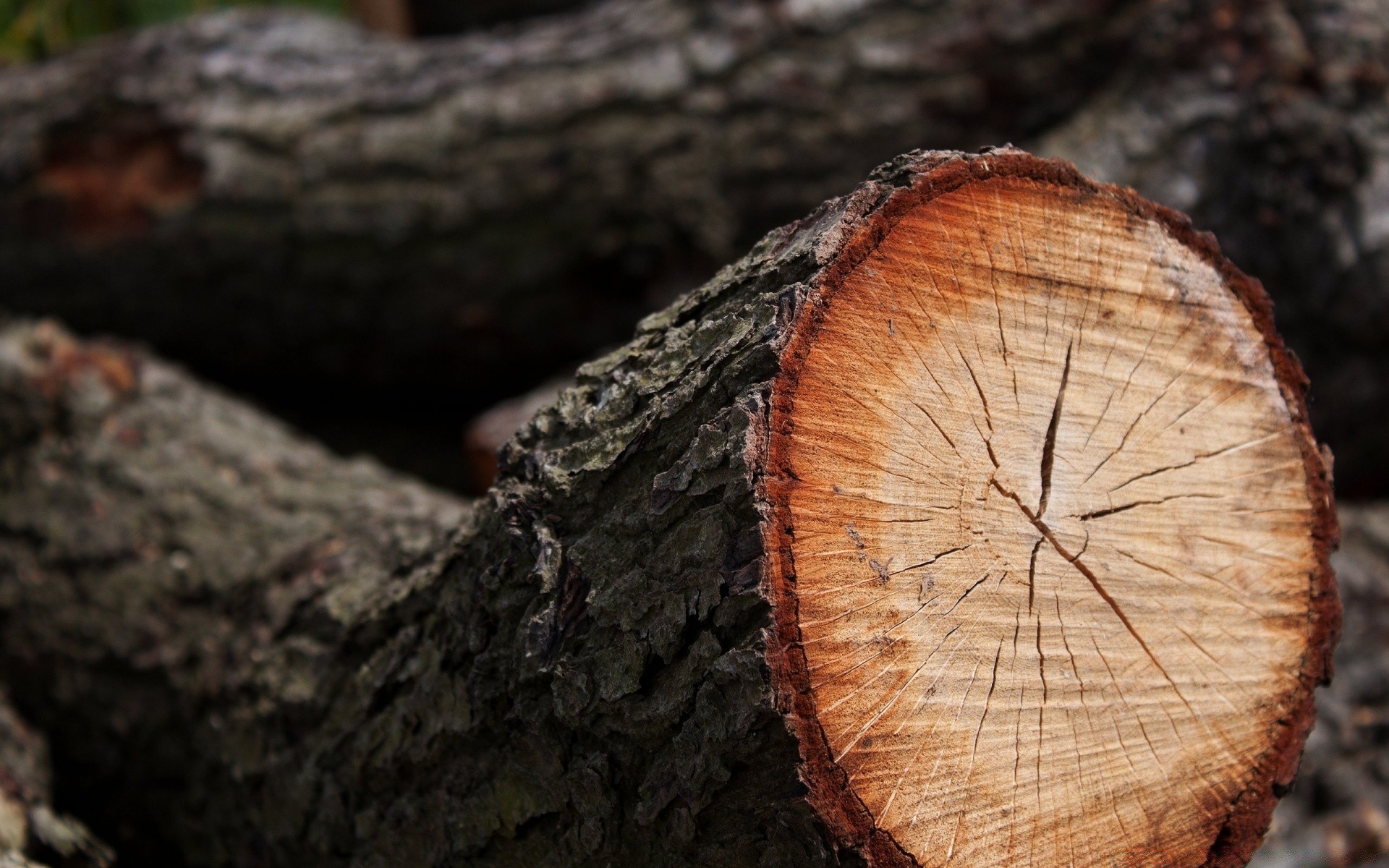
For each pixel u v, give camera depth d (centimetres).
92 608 228
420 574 200
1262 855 236
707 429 182
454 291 326
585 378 194
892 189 184
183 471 235
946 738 183
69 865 219
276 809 206
